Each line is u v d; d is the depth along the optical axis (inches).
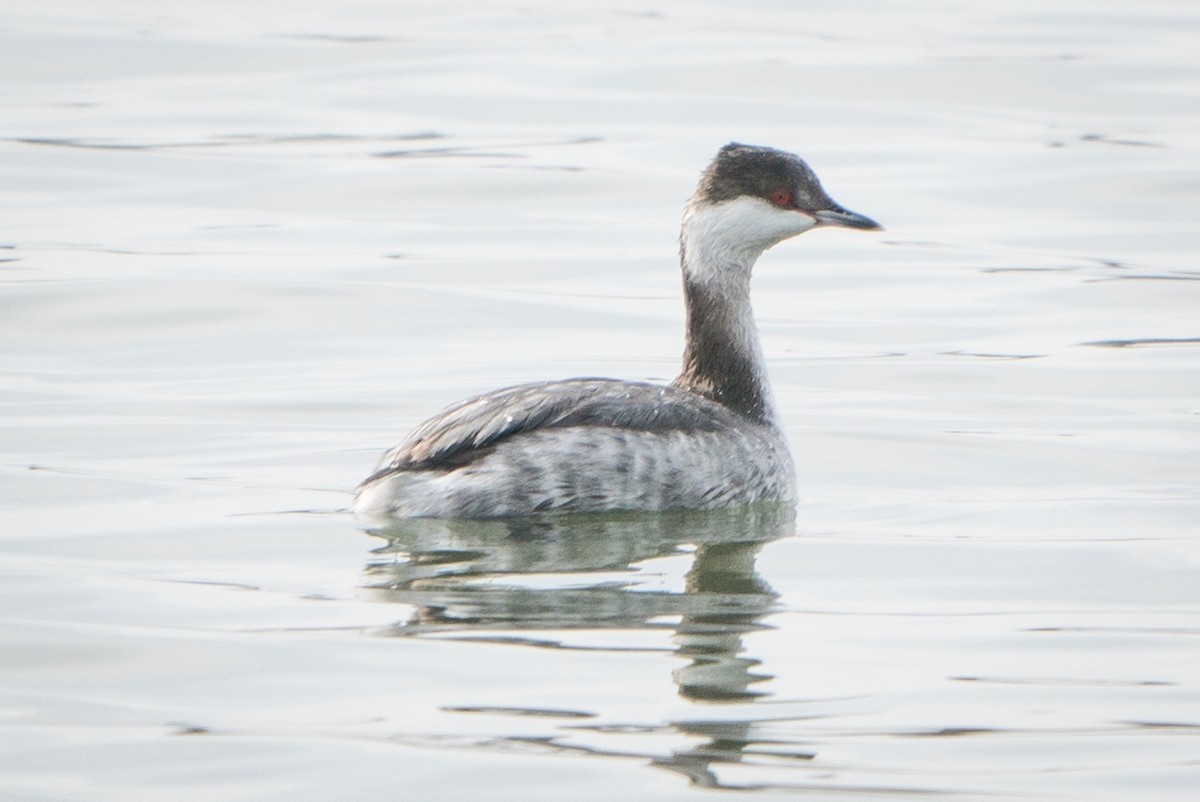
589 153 1101.7
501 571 477.1
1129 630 442.6
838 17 1518.2
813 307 836.6
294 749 370.0
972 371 726.5
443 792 351.9
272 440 621.0
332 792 352.2
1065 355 748.6
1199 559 498.9
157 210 979.3
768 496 550.3
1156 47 1360.7
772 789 354.0
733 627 441.4
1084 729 383.2
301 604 451.5
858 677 409.4
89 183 1026.7
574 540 506.9
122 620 441.1
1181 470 592.4
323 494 552.1
